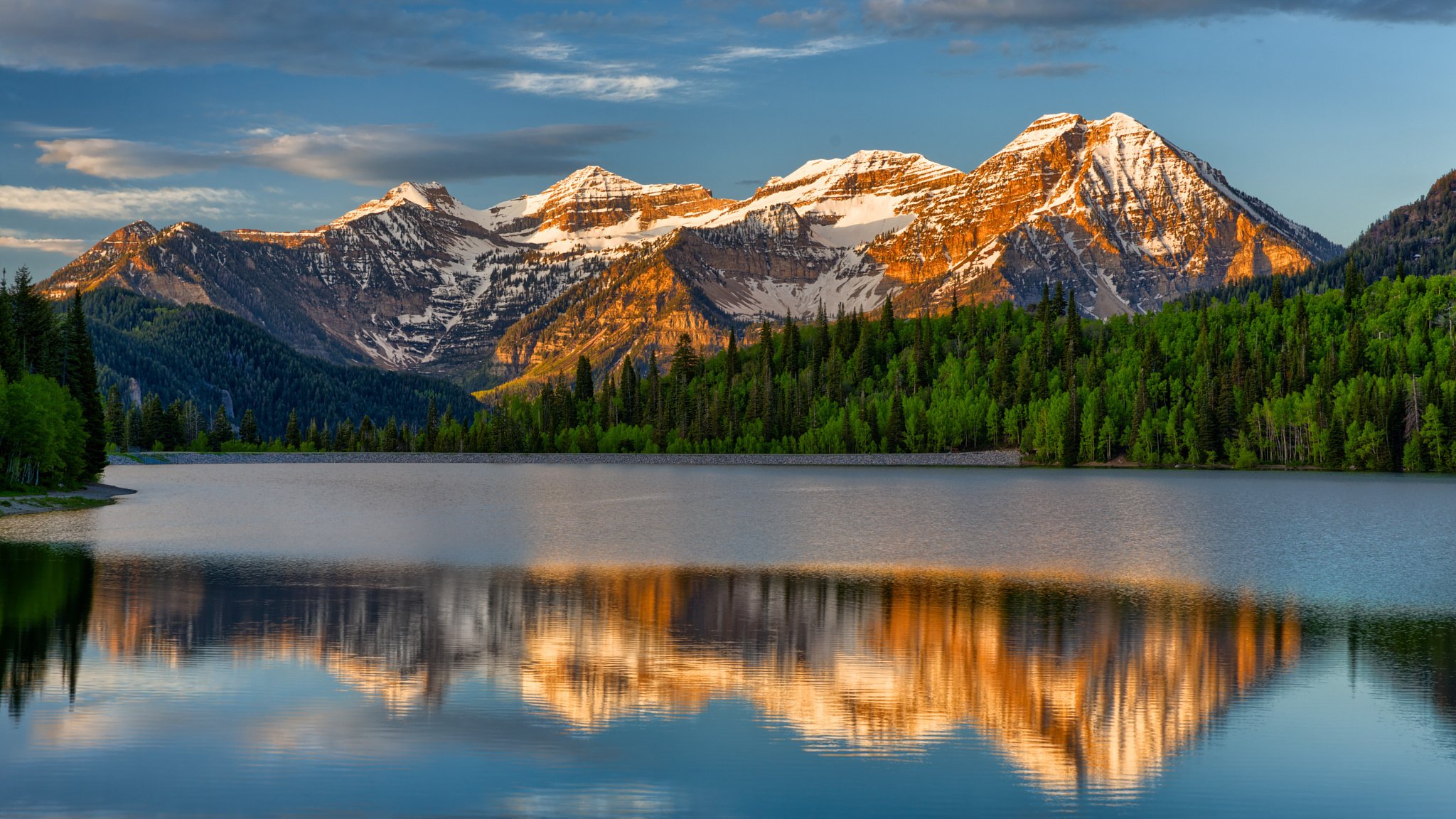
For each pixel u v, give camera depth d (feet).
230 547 314.76
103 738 132.36
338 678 159.53
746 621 205.36
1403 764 129.08
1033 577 267.80
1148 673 167.73
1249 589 249.34
